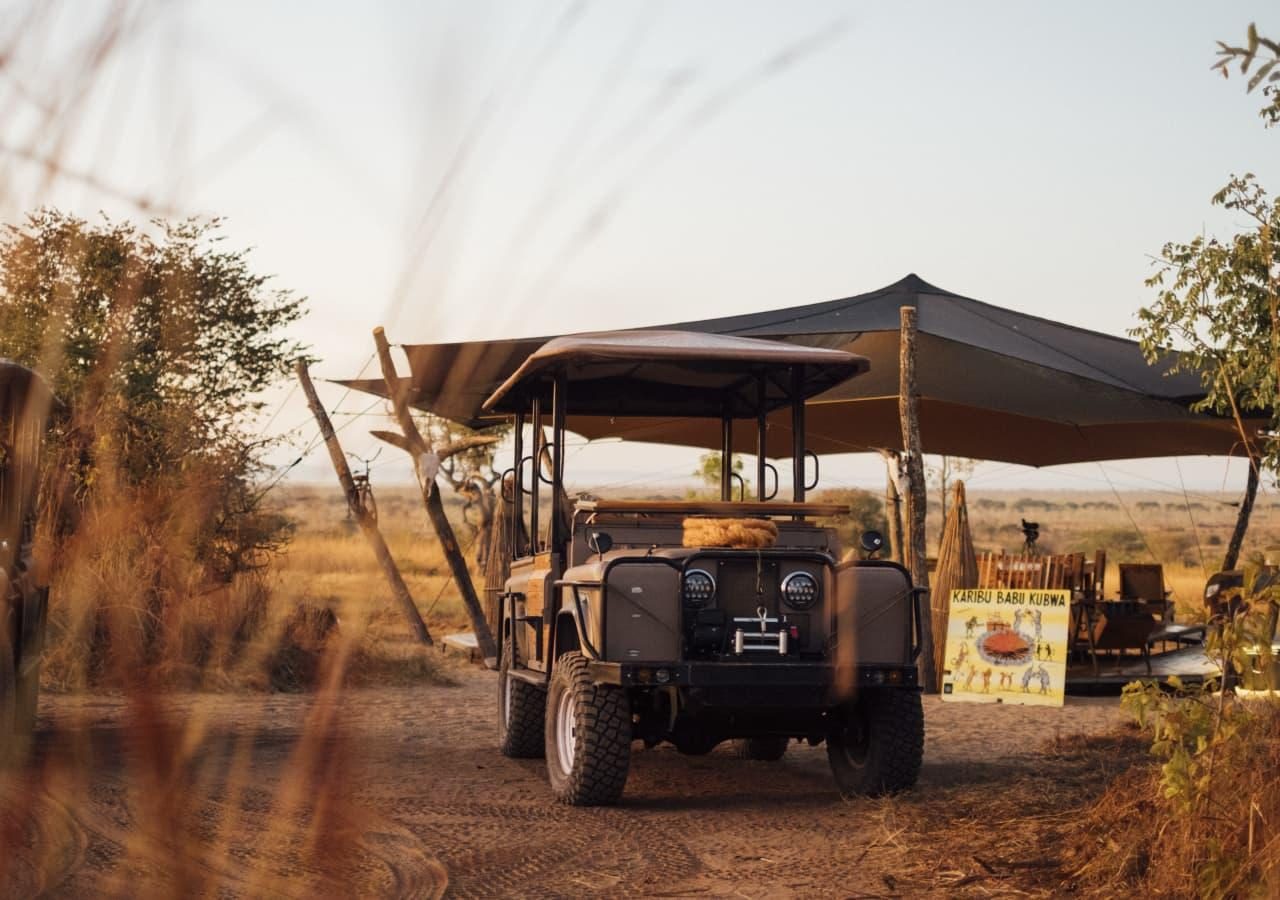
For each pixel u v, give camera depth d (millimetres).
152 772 656
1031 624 11938
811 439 16609
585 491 8000
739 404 9023
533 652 8180
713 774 8047
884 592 6809
